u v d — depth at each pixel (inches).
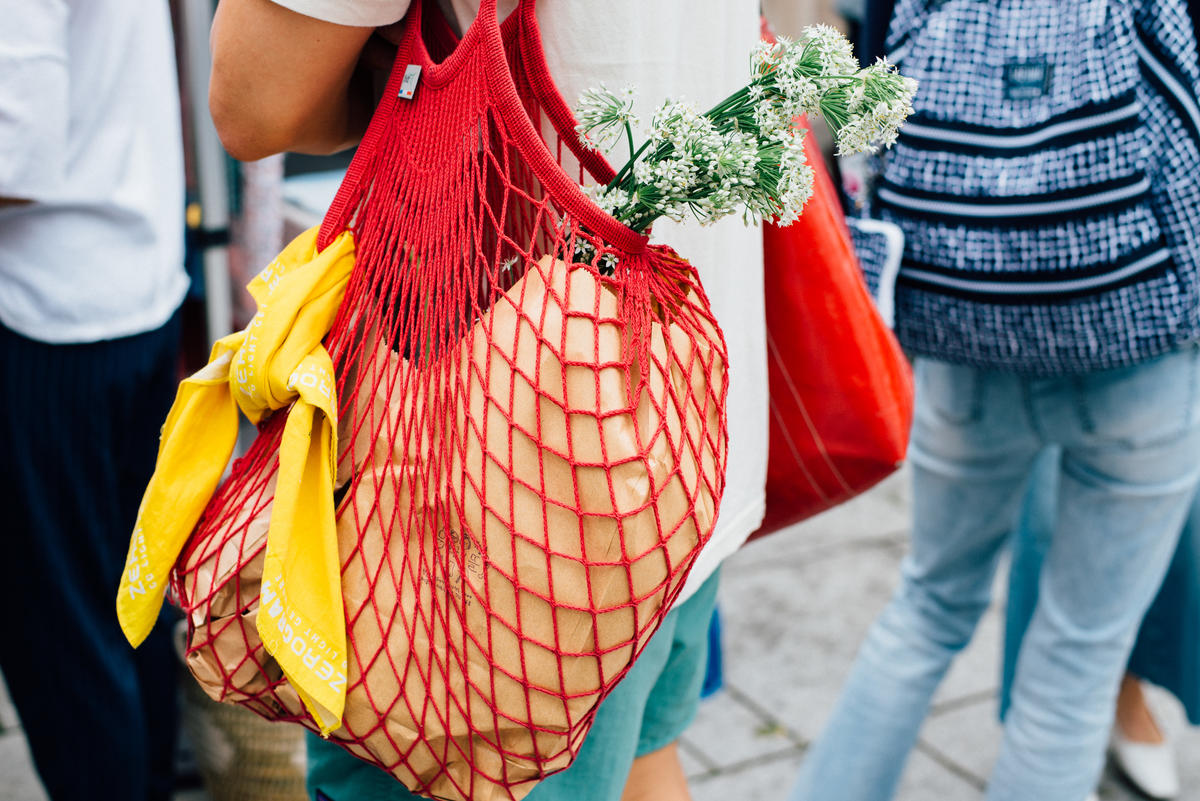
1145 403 68.4
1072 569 75.2
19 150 62.6
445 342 40.3
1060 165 61.1
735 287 52.4
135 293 71.5
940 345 69.4
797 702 108.6
